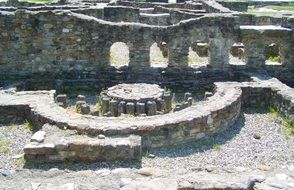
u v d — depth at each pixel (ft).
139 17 109.29
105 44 81.66
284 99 67.36
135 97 68.74
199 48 100.68
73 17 79.92
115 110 67.72
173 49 82.02
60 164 50.16
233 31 81.82
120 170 40.55
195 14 100.37
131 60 82.48
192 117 57.77
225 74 83.46
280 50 84.28
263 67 83.76
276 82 75.41
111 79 82.58
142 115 65.36
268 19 102.89
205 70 83.56
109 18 107.34
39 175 42.57
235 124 65.77
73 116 58.80
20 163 50.29
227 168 40.93
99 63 82.74
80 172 40.91
